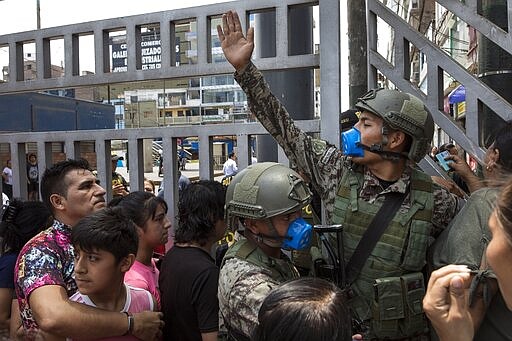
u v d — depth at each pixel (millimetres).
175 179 2258
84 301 1737
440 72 2297
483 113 2453
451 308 1104
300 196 1546
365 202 1780
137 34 2275
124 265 1706
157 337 1834
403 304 1681
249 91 1862
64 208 1943
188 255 1891
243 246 1593
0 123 6852
